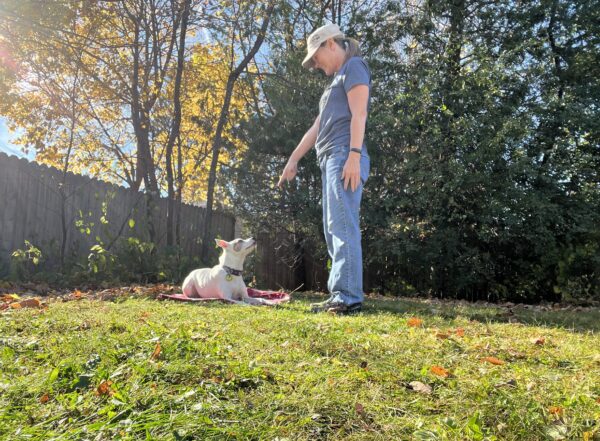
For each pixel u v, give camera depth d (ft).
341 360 7.22
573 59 34.55
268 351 7.64
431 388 5.97
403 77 32.86
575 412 5.06
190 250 35.22
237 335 8.85
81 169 47.47
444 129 29.96
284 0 31.30
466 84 30.09
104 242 28.89
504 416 5.04
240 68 31.65
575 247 29.14
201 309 12.89
